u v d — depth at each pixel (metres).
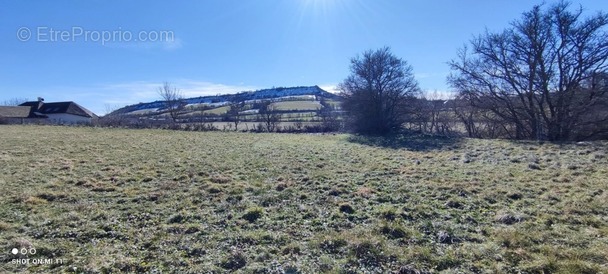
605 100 21.64
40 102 63.44
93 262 4.91
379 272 4.76
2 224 6.21
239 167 13.17
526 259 5.01
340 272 4.73
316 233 6.14
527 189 9.05
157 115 53.97
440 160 14.96
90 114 66.00
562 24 22.12
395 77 31.11
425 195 8.73
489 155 15.73
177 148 19.55
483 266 4.86
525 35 23.56
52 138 21.98
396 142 23.83
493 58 25.28
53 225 6.37
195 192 9.06
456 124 32.38
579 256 5.03
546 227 6.23
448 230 6.20
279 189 9.56
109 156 15.32
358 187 9.68
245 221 6.81
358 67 31.67
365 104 31.61
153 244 5.64
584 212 7.00
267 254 5.28
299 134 32.97
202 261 5.08
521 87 24.56
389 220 6.83
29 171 11.27
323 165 13.79
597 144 17.14
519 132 26.25
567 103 22.66
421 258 5.10
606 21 21.00
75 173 11.24
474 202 8.02
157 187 9.64
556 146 17.34
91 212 7.20
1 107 57.03
